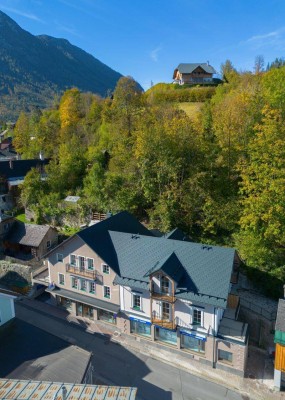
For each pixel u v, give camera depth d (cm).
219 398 2723
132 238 3644
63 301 3981
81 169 6825
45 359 2366
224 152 4812
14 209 6775
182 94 8931
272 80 5553
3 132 15638
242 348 2881
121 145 6088
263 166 3766
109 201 5400
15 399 1605
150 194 5053
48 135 9362
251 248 3788
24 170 7756
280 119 4172
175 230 4009
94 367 3044
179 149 4891
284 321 2783
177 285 3062
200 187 4647
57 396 1612
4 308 2820
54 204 5894
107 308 3459
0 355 2400
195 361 3133
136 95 8556
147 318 3288
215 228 4566
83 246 3562
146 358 3180
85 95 10419
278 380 2800
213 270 3070
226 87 8062
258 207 3709
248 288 3878
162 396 2728
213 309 2927
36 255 4934
